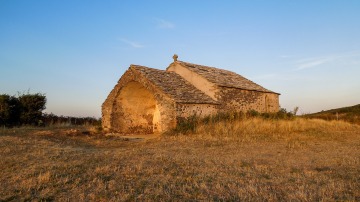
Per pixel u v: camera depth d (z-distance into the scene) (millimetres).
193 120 19000
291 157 10680
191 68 24344
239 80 26859
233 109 23094
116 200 5965
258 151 12109
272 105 28156
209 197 6074
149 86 20312
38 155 10750
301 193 6039
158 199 6004
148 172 8133
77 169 8555
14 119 26531
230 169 8555
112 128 22688
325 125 21438
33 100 27422
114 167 8820
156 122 25094
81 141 16938
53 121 29922
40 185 6996
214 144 14102
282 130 18406
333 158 10312
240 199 5902
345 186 6730
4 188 6879
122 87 22172
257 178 7516
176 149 12750
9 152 11375
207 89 22641
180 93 20219
